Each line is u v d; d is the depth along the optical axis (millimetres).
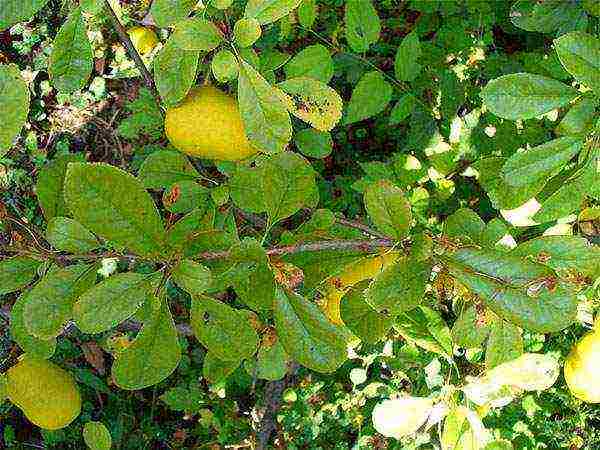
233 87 426
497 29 865
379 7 982
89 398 1059
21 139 1172
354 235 462
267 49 705
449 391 414
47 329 323
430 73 672
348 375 970
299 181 353
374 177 676
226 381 952
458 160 685
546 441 872
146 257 312
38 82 1223
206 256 320
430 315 427
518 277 311
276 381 767
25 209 1112
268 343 429
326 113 354
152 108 555
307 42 891
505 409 882
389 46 883
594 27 490
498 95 344
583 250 337
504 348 370
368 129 1050
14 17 309
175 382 1053
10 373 383
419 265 326
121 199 296
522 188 374
